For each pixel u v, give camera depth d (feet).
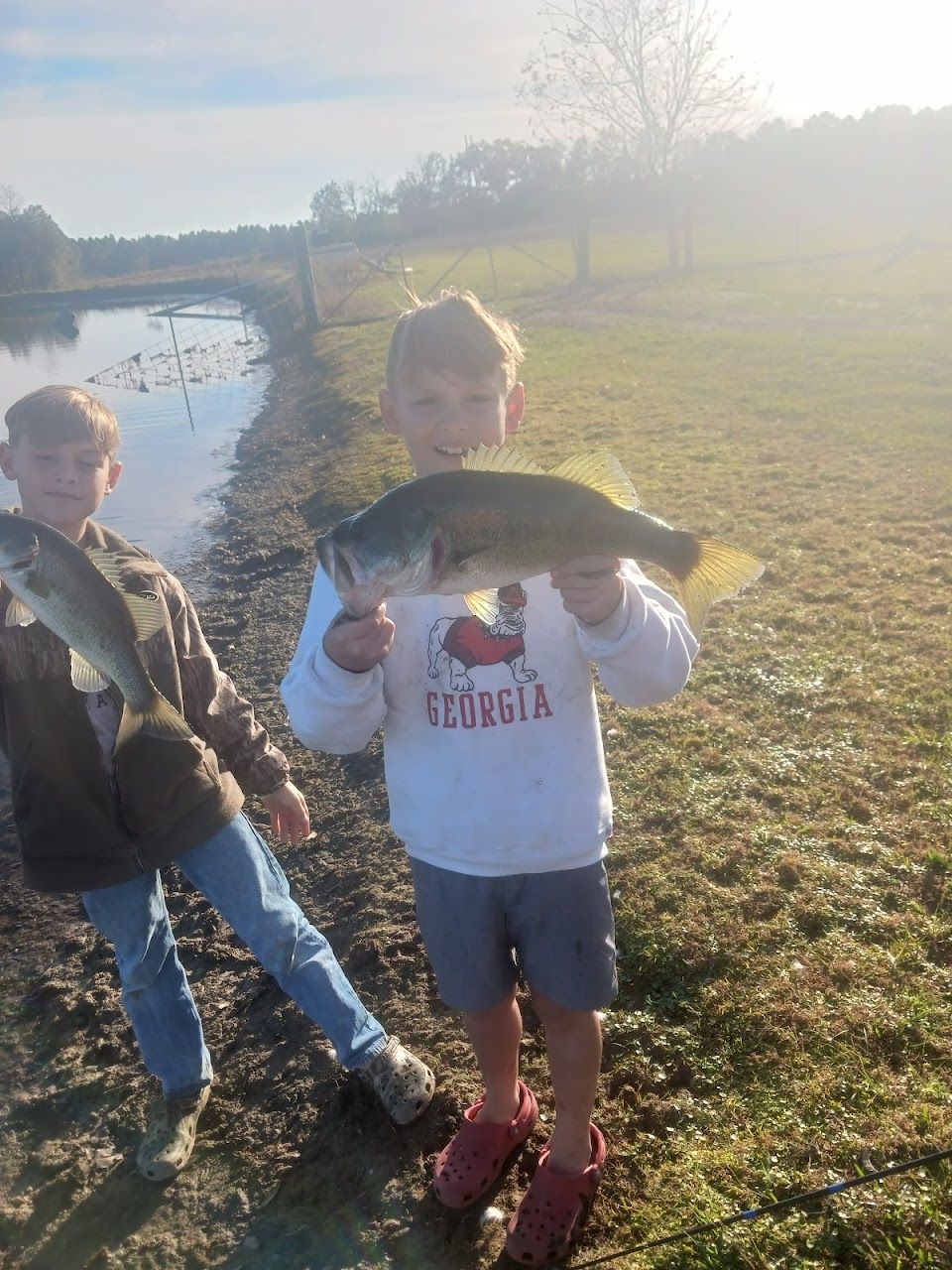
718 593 7.58
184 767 10.00
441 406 8.52
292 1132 10.87
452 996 8.77
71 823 9.87
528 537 7.13
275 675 24.77
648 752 16.79
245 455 53.78
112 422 10.36
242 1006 13.08
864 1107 9.53
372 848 16.30
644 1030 11.00
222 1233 9.83
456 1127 10.34
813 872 13.05
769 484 32.12
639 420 44.34
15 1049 12.92
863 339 59.31
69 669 9.59
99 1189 10.57
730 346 62.18
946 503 28.27
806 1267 8.04
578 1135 8.86
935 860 13.06
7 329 181.68
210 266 294.46
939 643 19.58
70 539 9.95
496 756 8.21
